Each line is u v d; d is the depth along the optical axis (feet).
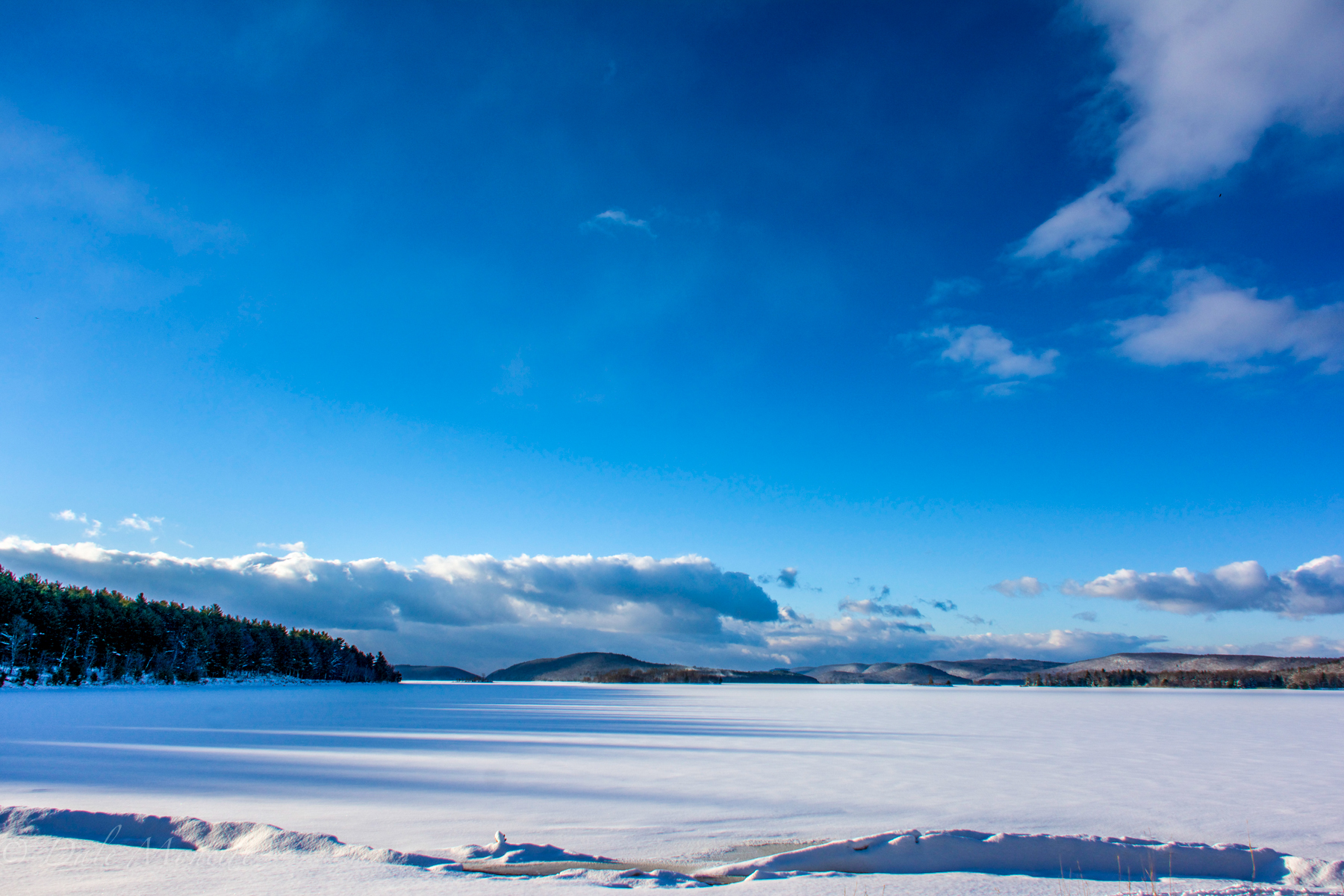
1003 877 27.86
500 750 84.28
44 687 301.43
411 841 37.63
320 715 152.35
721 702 280.92
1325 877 28.99
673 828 42.09
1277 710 214.28
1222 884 27.55
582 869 29.81
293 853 29.86
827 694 445.37
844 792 55.72
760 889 25.82
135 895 23.16
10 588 326.85
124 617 375.66
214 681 413.18
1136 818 46.83
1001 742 101.40
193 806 46.34
